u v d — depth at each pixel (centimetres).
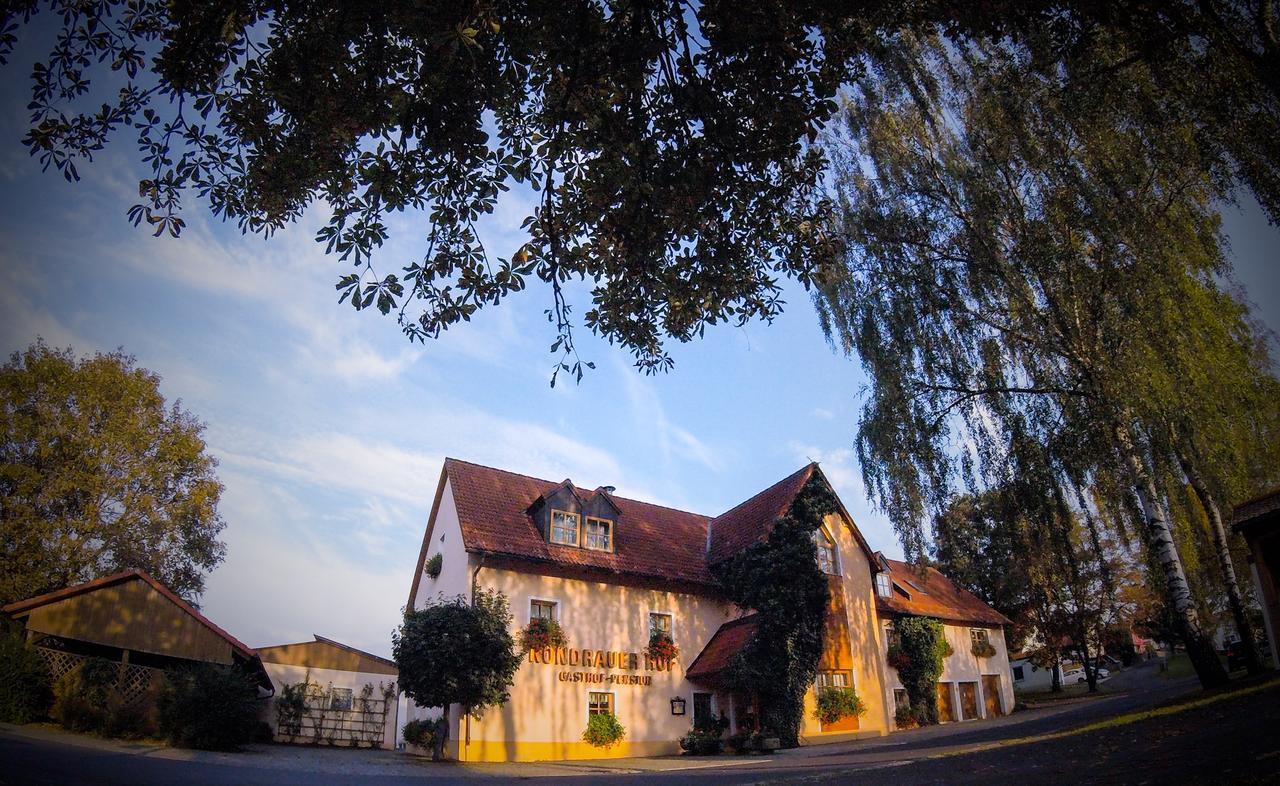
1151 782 701
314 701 2939
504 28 863
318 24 863
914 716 3066
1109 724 1334
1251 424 1521
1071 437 1616
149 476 3238
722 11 898
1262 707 1103
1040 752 1106
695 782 1314
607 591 2478
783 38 912
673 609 2606
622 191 992
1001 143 1712
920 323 1833
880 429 1861
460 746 2025
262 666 2503
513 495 2605
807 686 2367
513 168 991
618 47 910
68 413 3030
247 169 959
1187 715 1212
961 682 3450
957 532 1833
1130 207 1478
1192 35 930
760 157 995
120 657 2347
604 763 1977
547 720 2184
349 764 1742
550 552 2394
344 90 904
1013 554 1844
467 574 2261
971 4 913
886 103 1983
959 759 1195
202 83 892
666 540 2856
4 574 2823
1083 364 1633
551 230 1015
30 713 1841
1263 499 1839
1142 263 1457
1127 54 1306
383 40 886
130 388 3169
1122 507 1630
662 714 2417
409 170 959
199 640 2261
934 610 3500
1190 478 1672
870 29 972
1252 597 2747
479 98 938
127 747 1598
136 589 2212
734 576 2645
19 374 2903
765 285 1130
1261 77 910
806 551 2506
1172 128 1325
